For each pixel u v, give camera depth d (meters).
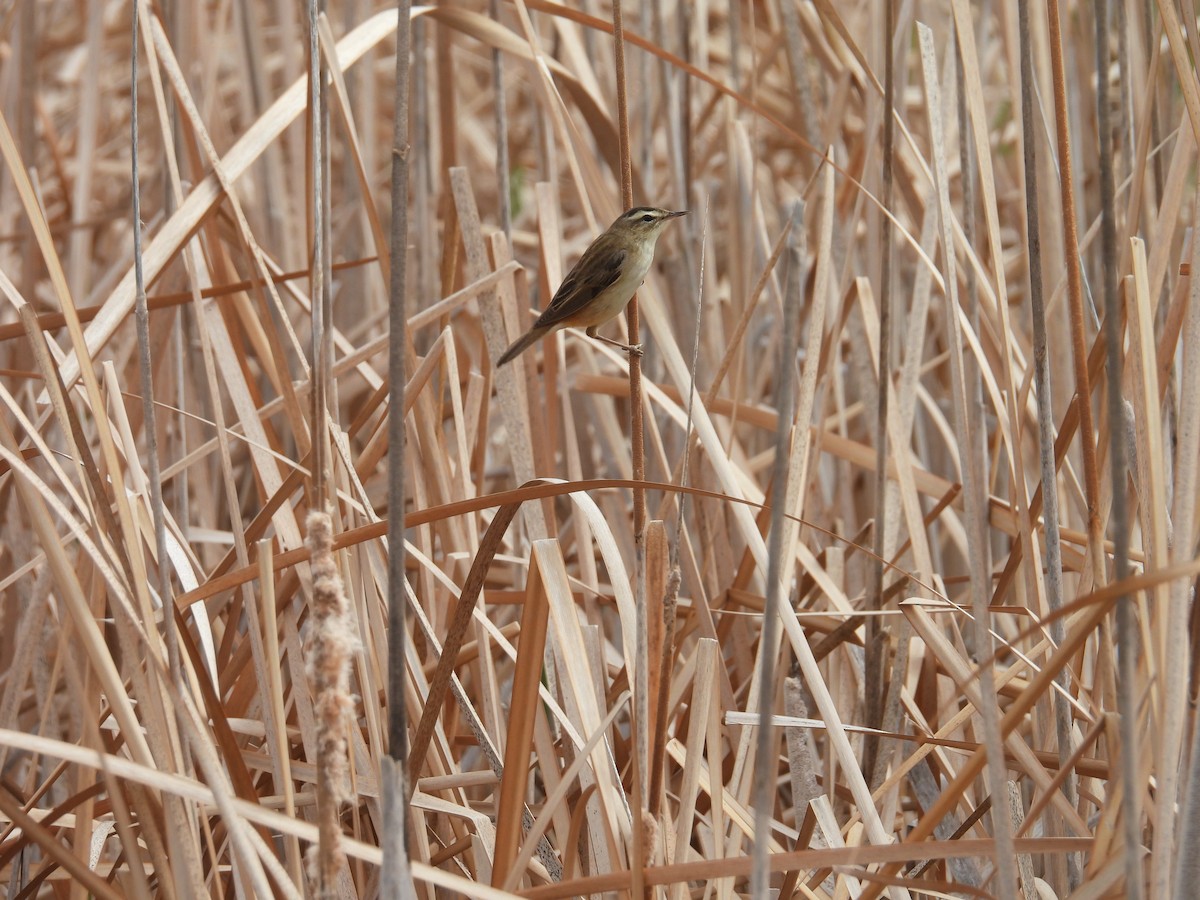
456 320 11.07
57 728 9.30
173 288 10.18
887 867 5.63
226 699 7.27
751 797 6.75
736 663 8.73
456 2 10.34
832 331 8.97
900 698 7.43
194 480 10.14
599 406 9.84
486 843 6.03
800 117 11.52
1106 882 5.10
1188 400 5.19
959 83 9.16
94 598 6.57
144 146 16.47
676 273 10.97
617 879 5.12
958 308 5.92
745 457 10.99
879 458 7.55
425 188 11.16
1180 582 4.89
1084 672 7.35
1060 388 8.62
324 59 6.00
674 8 11.89
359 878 6.37
